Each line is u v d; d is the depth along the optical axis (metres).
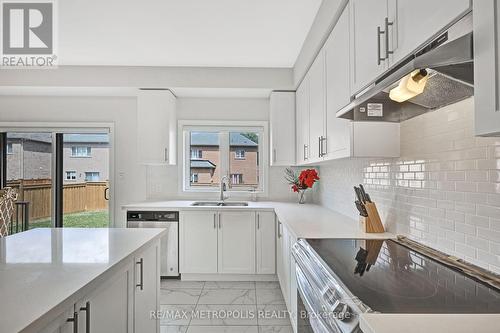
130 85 3.87
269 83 3.92
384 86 1.23
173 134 4.22
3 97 4.30
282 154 4.04
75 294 1.16
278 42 3.20
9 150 4.30
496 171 1.24
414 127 1.85
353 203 2.83
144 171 4.40
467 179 1.41
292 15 2.67
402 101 1.57
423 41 1.09
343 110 1.73
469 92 1.33
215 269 3.84
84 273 1.36
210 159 4.55
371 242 1.90
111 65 3.84
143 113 3.99
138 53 3.48
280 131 4.04
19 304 1.05
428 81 1.35
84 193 4.34
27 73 3.81
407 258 1.56
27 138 4.32
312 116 3.00
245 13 2.64
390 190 2.16
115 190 4.36
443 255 1.54
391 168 2.14
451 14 0.94
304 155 3.44
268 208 3.83
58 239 2.02
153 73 3.88
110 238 2.05
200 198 4.46
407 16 1.20
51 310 1.02
